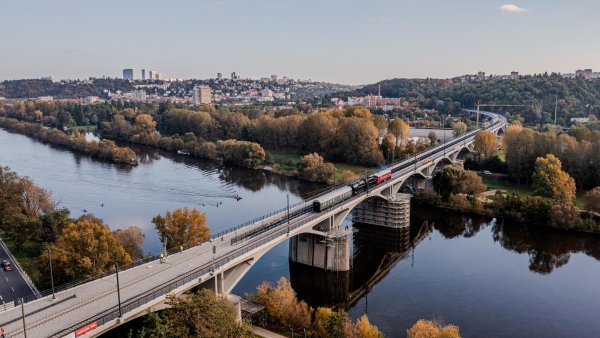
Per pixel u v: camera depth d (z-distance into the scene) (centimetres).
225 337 6397
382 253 14412
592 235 15238
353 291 11712
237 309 8706
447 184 18612
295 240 13012
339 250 12450
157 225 11150
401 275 12462
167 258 9206
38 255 11825
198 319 6312
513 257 13588
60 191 19138
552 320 9981
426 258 13650
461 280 12038
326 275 12475
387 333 9456
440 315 10212
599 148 19700
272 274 12394
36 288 9862
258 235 10625
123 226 14725
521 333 9469
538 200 16162
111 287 7831
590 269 12675
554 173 17312
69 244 9088
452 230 16188
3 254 11931
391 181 16200
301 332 8881
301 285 12194
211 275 8231
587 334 9438
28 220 12131
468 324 9819
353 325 8381
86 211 16475
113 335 7356
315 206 12612
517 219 16500
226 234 10831
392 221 15962
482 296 11100
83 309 7038
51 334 6303
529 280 11981
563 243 14712
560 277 12162
